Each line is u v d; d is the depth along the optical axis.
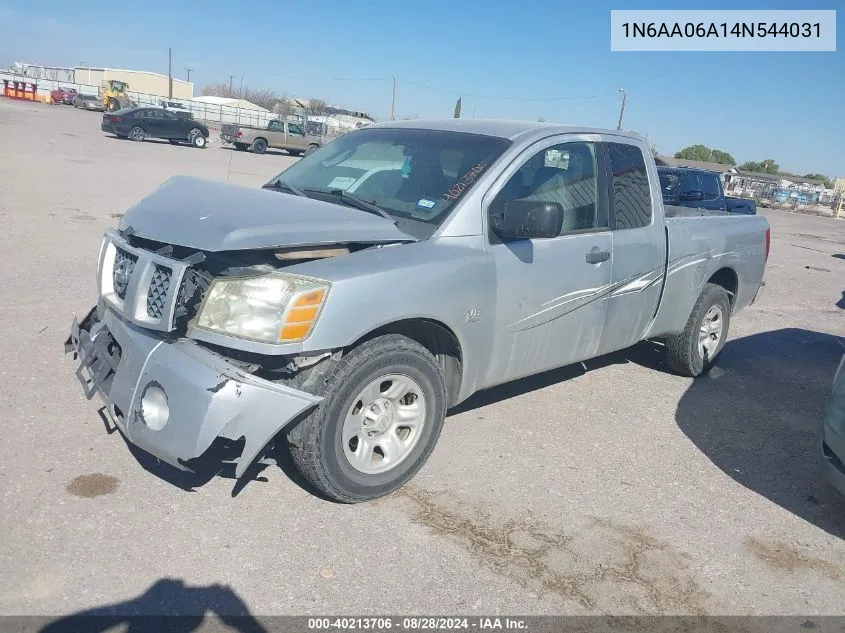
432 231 3.83
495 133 4.44
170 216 3.54
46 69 92.75
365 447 3.57
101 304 3.83
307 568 3.10
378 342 3.46
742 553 3.56
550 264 4.27
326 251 3.43
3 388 4.48
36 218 10.47
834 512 4.07
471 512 3.66
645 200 5.15
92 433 4.03
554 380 5.77
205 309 3.21
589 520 3.71
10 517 3.20
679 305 5.60
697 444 4.83
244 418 3.05
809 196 54.69
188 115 32.31
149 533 3.21
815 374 6.79
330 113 62.44
